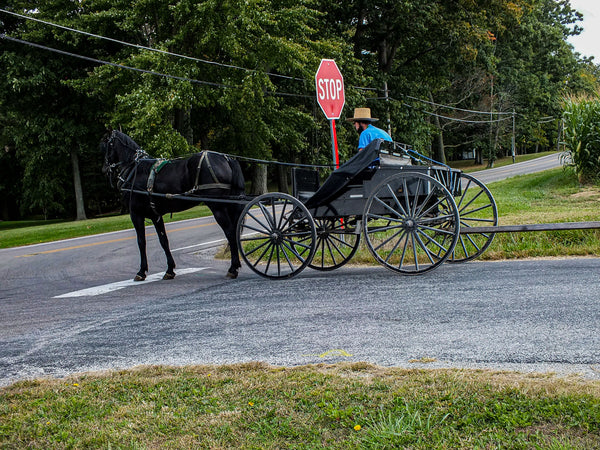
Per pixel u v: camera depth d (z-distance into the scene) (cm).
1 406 379
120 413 350
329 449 284
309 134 3234
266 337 520
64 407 368
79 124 3309
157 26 2564
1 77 3089
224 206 870
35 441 321
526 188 1819
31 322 675
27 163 3406
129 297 787
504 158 7338
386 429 294
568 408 302
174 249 1374
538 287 629
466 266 805
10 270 1241
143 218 931
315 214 793
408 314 558
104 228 2205
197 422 328
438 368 397
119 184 930
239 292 746
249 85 2430
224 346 503
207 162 859
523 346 438
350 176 750
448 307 573
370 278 760
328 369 407
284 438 301
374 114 3362
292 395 357
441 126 5184
